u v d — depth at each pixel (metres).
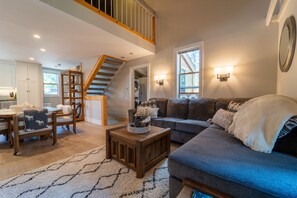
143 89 6.61
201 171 1.08
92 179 1.64
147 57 4.65
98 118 4.54
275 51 2.62
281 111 1.36
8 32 2.83
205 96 3.49
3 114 2.42
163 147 2.15
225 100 2.80
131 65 5.16
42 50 3.98
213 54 3.36
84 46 3.68
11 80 5.17
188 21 3.72
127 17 4.21
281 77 2.31
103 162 2.03
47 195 1.39
